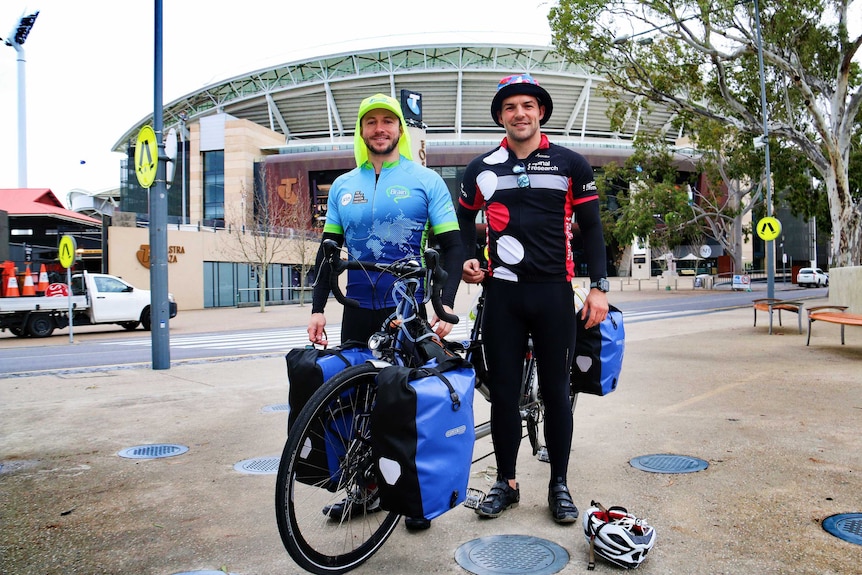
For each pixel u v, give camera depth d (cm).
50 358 1161
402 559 264
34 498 349
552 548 271
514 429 318
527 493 343
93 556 273
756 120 2084
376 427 227
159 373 840
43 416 566
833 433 449
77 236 3328
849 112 2019
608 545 250
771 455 399
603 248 317
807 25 1947
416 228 302
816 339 1087
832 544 267
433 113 8162
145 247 3009
